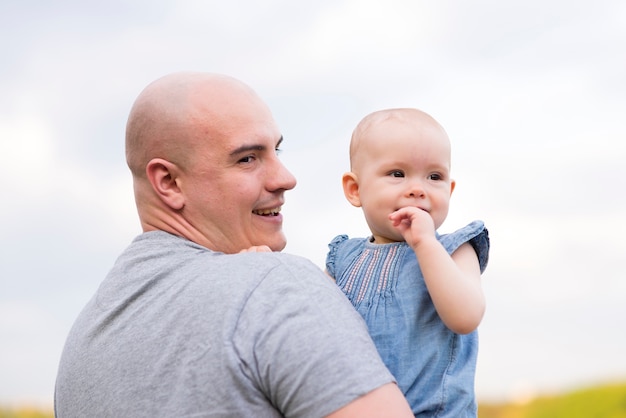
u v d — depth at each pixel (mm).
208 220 2051
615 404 8680
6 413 7680
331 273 2145
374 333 1920
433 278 1836
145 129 2068
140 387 1786
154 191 2072
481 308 1846
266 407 1710
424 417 1847
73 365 1930
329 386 1661
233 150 2033
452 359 1881
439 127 2090
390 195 2020
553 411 8883
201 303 1777
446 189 2059
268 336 1702
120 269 1991
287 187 2127
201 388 1715
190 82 2078
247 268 1802
